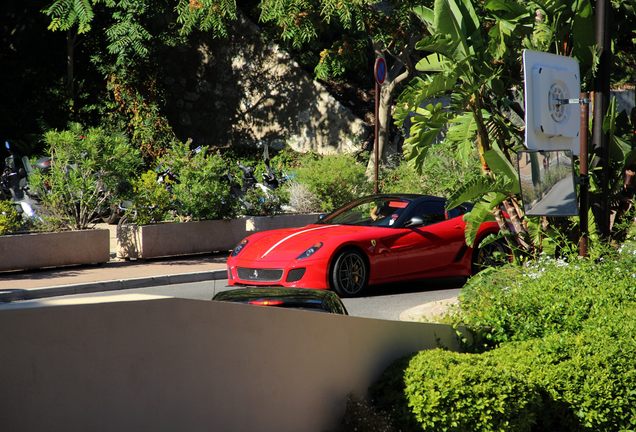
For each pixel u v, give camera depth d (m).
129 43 25.95
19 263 15.23
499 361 6.86
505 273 9.32
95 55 27.86
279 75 30.81
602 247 9.67
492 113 11.41
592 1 10.77
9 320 4.92
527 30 11.16
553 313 7.87
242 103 31.38
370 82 32.47
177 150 18.70
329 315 6.61
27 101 27.94
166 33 27.98
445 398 6.32
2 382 4.90
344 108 29.67
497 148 10.88
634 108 11.84
